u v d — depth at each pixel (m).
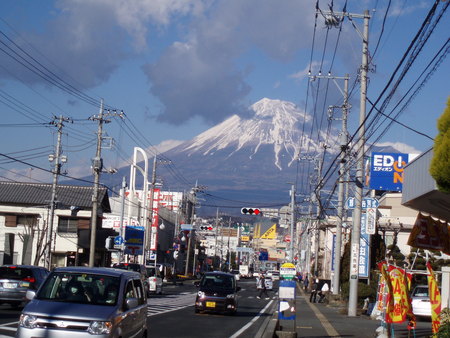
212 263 142.00
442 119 11.76
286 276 25.64
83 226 61.41
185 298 43.47
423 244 17.41
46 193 62.25
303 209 82.06
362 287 38.28
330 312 36.97
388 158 46.53
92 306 11.46
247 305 41.09
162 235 90.50
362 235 40.94
